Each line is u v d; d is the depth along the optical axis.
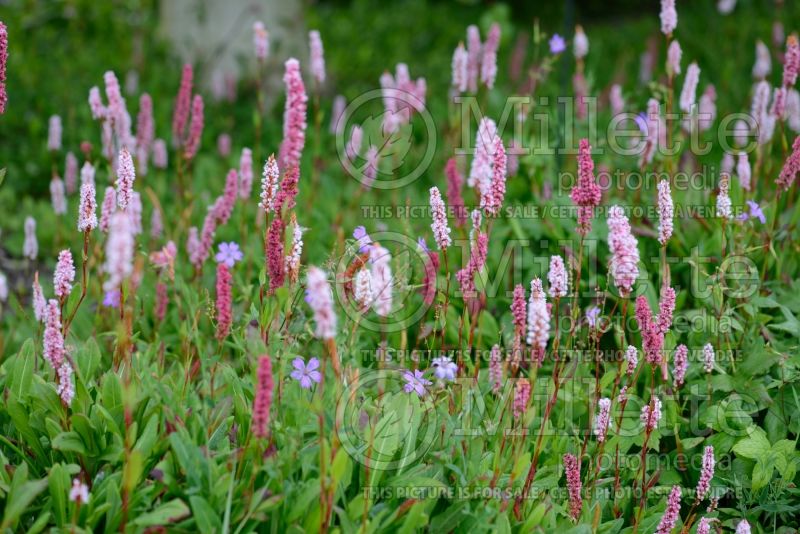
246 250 2.41
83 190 2.05
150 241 2.50
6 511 1.91
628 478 2.13
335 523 1.98
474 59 2.55
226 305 1.98
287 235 2.02
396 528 1.96
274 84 3.73
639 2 5.73
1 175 2.06
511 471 2.04
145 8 4.49
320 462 1.93
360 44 4.41
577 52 2.54
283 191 2.05
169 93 3.53
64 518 1.95
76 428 1.99
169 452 1.96
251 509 1.92
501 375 2.09
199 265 2.35
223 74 3.71
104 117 2.43
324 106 3.33
